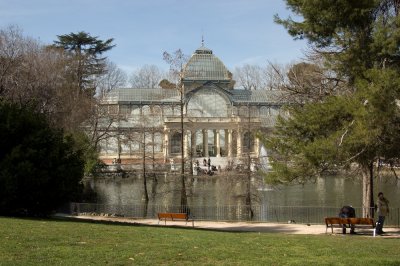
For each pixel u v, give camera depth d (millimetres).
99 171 86500
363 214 37688
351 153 25844
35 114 32000
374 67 25234
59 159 30406
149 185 78000
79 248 17656
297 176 27969
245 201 51531
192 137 113250
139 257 16609
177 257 16891
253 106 130125
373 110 23562
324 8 26844
